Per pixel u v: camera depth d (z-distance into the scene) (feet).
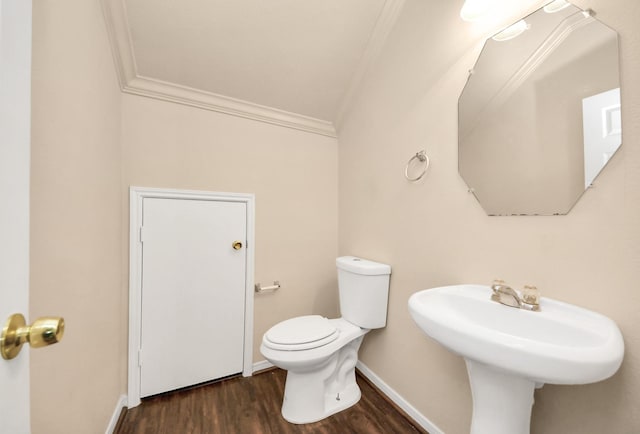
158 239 4.85
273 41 4.95
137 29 4.21
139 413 4.41
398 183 4.83
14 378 1.17
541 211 2.85
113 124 4.10
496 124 3.30
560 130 2.73
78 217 2.84
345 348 4.89
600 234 2.43
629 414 2.23
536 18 2.93
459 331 2.28
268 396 4.90
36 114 2.12
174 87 4.98
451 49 3.89
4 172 1.12
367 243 5.68
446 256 3.91
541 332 2.53
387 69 5.14
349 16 4.92
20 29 1.22
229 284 5.50
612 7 2.40
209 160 5.36
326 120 6.69
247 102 5.65
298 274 6.34
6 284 1.13
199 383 5.20
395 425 4.21
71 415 2.69
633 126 2.27
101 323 3.56
